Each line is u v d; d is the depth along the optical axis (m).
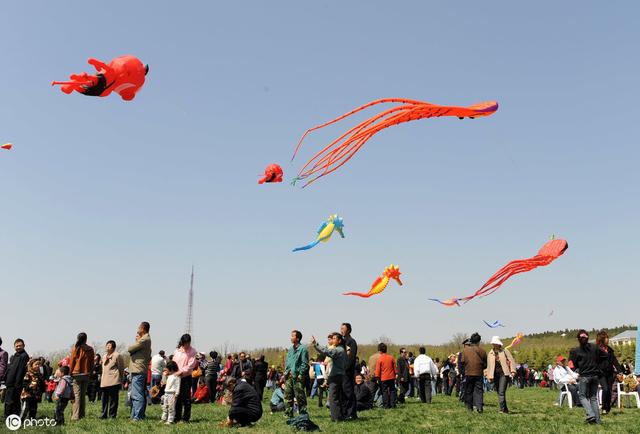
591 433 11.40
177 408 13.55
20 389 13.24
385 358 17.47
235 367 22.02
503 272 12.68
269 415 15.44
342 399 13.73
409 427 12.25
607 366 15.61
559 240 12.65
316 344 12.73
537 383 54.66
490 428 12.16
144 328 14.34
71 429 12.13
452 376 25.69
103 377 14.69
